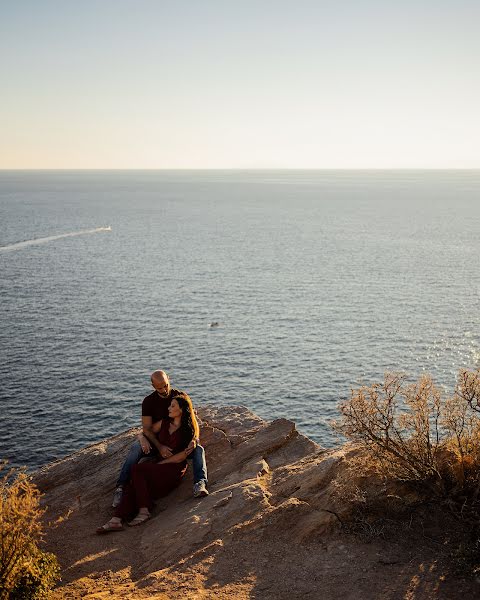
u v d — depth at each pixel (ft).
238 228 653.30
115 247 489.67
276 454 31.89
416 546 21.77
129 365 195.93
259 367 197.16
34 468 125.80
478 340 233.35
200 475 29.04
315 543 22.44
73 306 279.90
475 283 345.92
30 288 319.27
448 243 529.04
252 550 22.41
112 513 28.35
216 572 21.31
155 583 21.09
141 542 25.36
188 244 516.73
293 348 219.41
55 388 172.76
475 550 20.48
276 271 387.55
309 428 150.20
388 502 23.66
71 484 31.07
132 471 28.37
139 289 324.19
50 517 28.27
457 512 21.91
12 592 19.65
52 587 22.06
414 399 23.54
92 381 179.42
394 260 431.84
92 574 23.06
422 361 207.82
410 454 22.94
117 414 155.33
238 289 330.13
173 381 183.21
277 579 20.58
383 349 220.64
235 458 31.58
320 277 367.45
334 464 26.94
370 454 24.13
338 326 252.42
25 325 242.99
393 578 20.06
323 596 19.51
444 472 23.29
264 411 161.27
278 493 26.68
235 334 236.43
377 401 23.77
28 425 147.13
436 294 317.83
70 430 144.97
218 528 24.48
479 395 23.15
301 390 176.55
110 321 253.03
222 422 35.68
